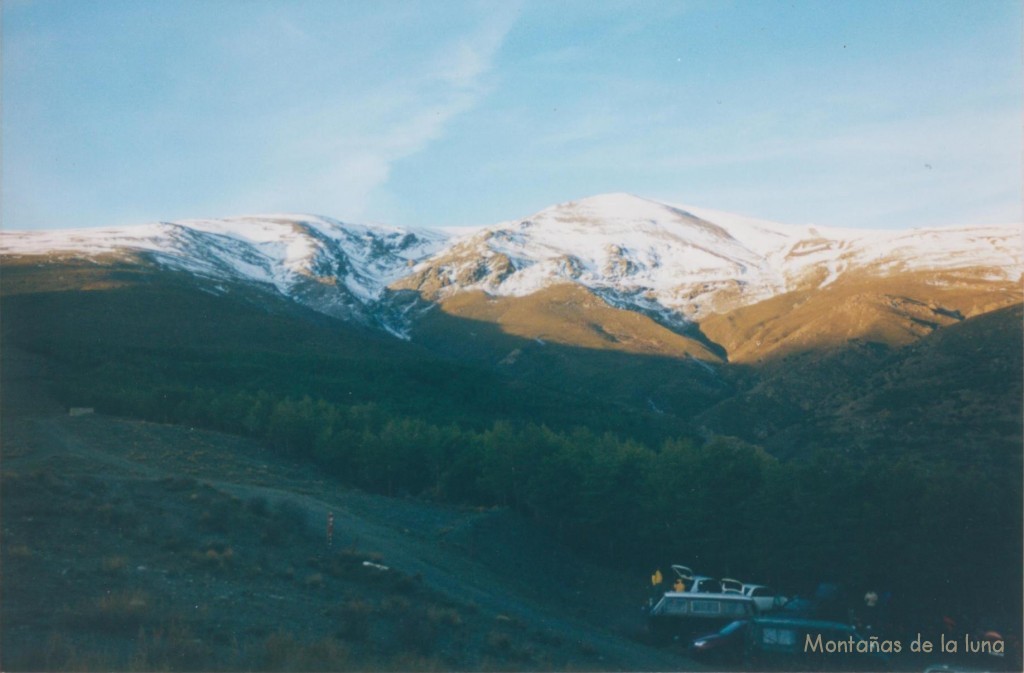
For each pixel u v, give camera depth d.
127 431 66.00
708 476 52.44
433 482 71.81
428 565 38.38
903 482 45.03
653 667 26.77
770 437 114.38
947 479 44.16
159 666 17.50
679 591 38.91
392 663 20.80
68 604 21.20
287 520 36.47
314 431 76.88
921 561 42.16
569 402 140.00
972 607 41.22
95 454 54.53
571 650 27.83
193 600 23.59
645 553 58.31
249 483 54.09
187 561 27.78
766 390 148.50
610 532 60.03
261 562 29.89
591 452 63.69
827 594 39.53
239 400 83.56
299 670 18.66
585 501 59.00
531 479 61.94
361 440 73.31
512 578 43.81
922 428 84.69
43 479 31.70
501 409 129.50
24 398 80.75
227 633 20.98
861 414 95.44
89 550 26.47
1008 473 65.38
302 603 25.89
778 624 26.72
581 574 51.78
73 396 81.62
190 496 35.50
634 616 41.56
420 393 128.12
